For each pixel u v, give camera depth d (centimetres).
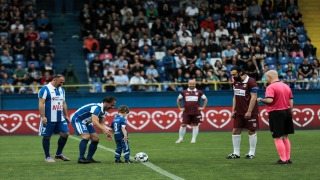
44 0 5319
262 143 2925
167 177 1625
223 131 3988
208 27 4928
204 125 3988
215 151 2509
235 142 2173
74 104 4041
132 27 4788
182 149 2642
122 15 5006
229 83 4309
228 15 5022
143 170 1797
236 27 4928
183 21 4953
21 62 4466
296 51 4775
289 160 1912
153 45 4681
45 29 4856
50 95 2155
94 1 5100
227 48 4588
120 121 2012
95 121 1978
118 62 4422
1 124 3844
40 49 4556
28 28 4741
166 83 4122
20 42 4550
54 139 3444
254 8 5172
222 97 4181
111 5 5025
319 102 4266
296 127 4041
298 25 5197
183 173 1709
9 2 5041
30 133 3869
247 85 2136
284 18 5091
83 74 4678
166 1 5112
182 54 4469
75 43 4941
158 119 3956
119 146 2028
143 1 5156
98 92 4066
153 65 4388
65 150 2675
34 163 2097
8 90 4169
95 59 4366
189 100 3088
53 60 4681
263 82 4216
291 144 2831
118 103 4078
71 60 4781
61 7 5238
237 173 1688
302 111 4047
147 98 4106
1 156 2416
